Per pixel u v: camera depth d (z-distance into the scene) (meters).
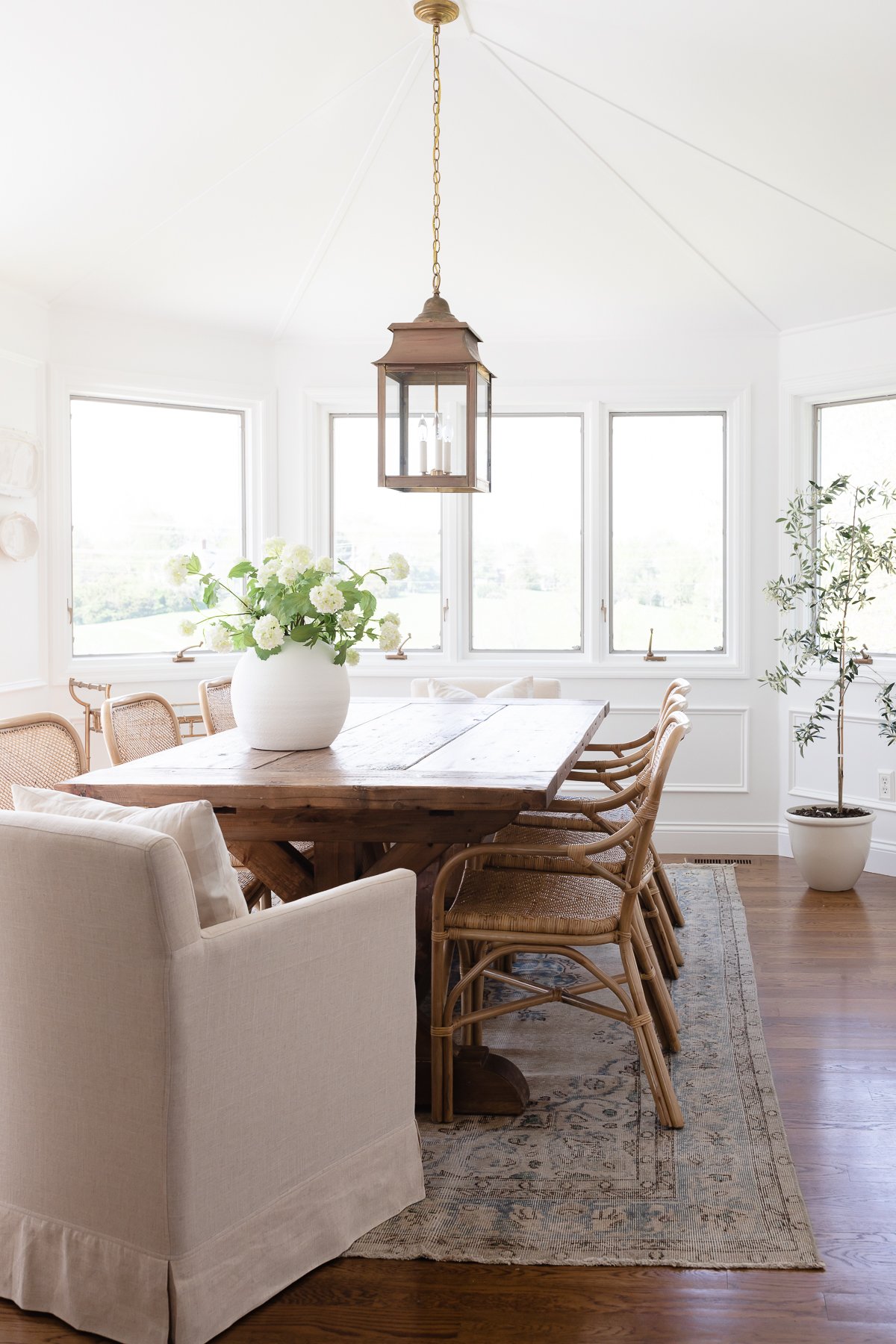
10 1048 1.92
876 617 5.32
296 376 5.81
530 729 3.54
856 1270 2.03
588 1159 2.44
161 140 4.05
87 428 5.45
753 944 4.06
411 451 3.08
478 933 2.61
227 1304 1.86
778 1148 2.47
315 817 2.64
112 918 1.76
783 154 4.04
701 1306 1.93
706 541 5.78
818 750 5.45
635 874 2.55
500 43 3.65
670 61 3.58
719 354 5.59
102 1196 1.84
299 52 3.64
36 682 5.15
